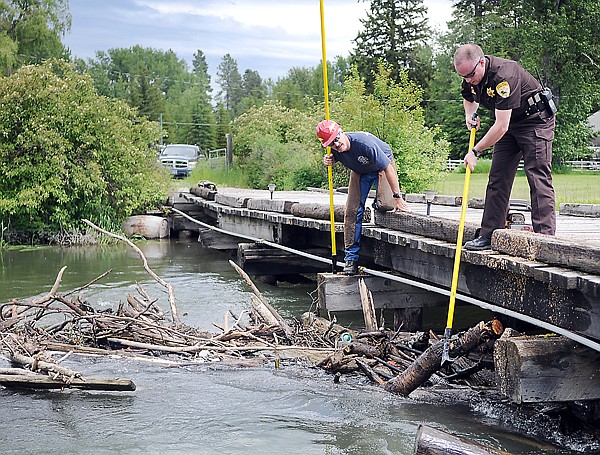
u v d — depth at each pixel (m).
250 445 5.72
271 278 12.94
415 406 6.45
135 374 7.48
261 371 7.50
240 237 15.27
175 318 9.16
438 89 57.41
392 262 8.48
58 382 6.89
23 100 18.72
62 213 18.47
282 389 6.93
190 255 16.58
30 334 8.48
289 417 6.29
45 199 18.27
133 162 19.61
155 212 20.48
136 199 19.61
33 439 5.89
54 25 43.88
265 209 12.61
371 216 8.70
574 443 5.67
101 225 19.11
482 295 6.65
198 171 29.53
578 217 10.89
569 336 5.18
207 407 6.54
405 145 21.81
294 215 11.41
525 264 5.66
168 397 6.80
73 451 5.65
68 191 18.94
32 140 18.44
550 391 5.30
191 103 98.12
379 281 8.59
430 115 55.88
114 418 6.32
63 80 19.70
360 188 8.13
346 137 7.73
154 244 18.69
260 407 6.52
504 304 6.29
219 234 15.68
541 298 5.75
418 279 8.77
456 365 7.20
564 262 5.46
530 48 41.16
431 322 9.87
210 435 5.92
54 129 18.75
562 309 5.50
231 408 6.50
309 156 25.47
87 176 18.72
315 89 90.81
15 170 18.30
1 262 15.43
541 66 42.38
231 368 7.60
